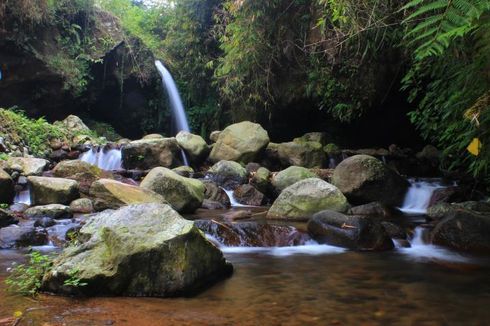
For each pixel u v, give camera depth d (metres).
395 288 3.26
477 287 3.29
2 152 8.09
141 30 16.64
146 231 3.11
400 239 4.79
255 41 9.16
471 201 6.11
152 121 14.69
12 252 4.14
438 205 5.88
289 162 9.98
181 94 15.22
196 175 8.78
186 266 3.04
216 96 13.95
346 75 9.07
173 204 6.27
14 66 10.73
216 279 3.41
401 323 2.57
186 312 2.68
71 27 12.44
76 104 12.64
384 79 8.79
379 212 6.02
